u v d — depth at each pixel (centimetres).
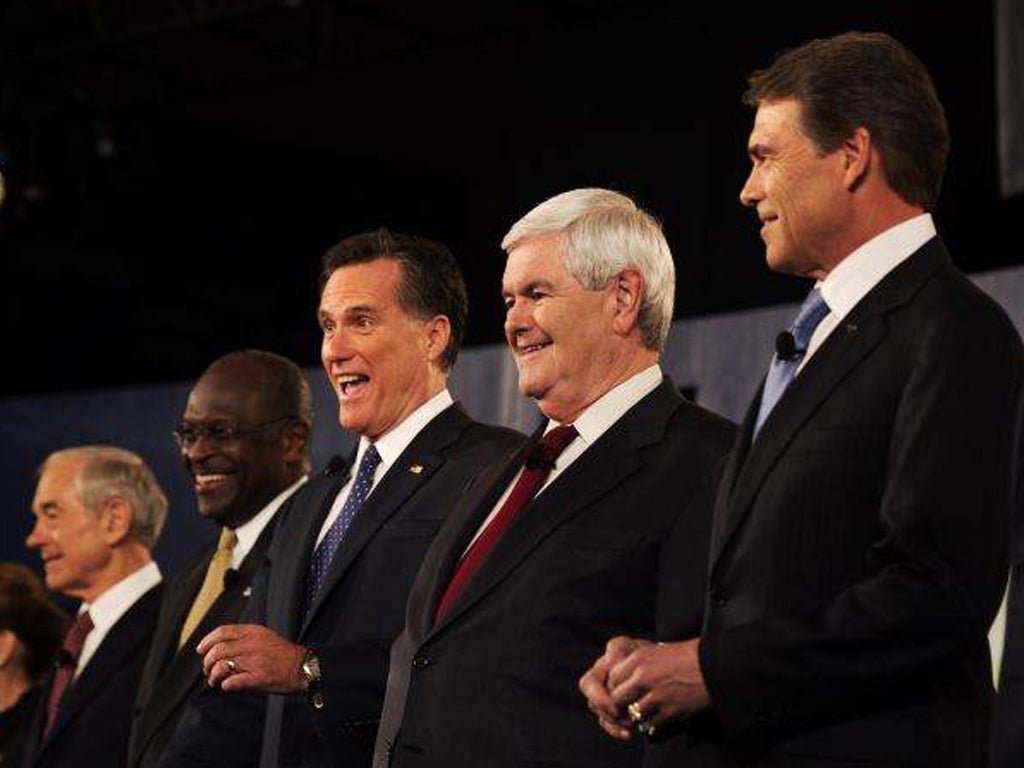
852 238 341
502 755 383
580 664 386
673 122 1177
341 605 471
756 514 329
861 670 303
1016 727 305
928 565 302
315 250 1391
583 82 1231
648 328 418
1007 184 879
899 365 323
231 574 576
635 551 389
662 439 405
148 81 1286
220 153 1409
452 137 1308
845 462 321
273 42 1208
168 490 996
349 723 444
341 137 1370
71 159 1297
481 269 1286
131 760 568
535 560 396
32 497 1057
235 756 516
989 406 311
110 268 1397
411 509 476
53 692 694
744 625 313
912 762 308
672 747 333
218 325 1434
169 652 596
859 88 339
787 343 346
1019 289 691
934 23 1061
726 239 1135
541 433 434
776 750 317
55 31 1249
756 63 1138
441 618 403
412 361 506
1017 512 315
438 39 1176
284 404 611
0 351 1410
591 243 412
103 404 1044
